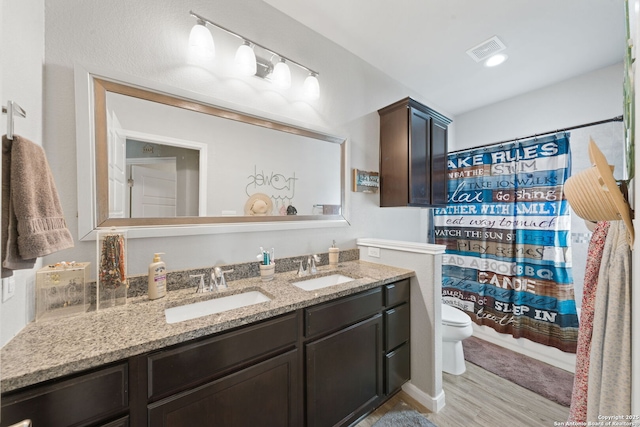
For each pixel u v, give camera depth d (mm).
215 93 1417
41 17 986
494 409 1582
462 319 1922
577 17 1700
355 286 1391
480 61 2209
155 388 798
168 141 1288
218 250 1430
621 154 2105
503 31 1848
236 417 965
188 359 859
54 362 667
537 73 2371
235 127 1504
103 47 1127
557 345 2012
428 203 2273
